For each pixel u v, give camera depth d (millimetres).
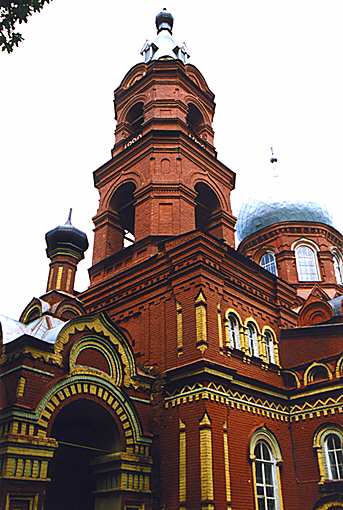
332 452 19609
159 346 19688
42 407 14273
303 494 19484
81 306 22812
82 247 25688
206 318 18766
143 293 21422
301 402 20938
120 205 27734
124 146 28797
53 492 18047
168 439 17578
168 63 29609
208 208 27609
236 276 21438
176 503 16312
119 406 16453
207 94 31047
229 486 16500
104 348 16859
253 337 21391
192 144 26500
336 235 35406
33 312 22500
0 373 14844
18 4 9141
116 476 15859
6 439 13219
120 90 31109
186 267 19969
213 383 17734
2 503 12547
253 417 19156
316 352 21891
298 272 33250
